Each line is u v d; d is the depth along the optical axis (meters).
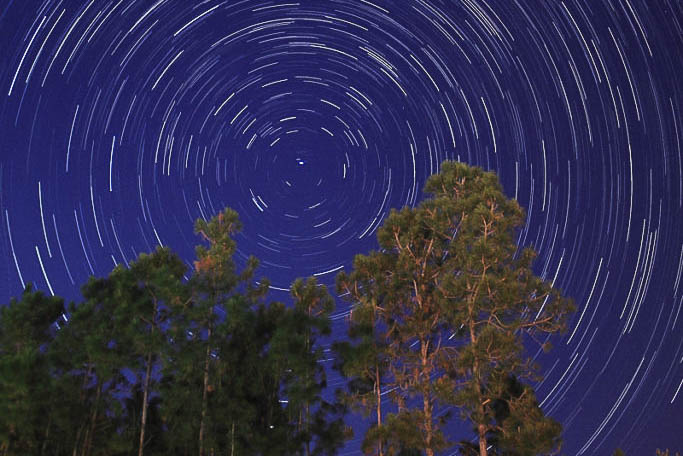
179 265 31.45
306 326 29.25
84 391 28.67
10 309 28.70
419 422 29.34
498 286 31.31
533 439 28.67
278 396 29.70
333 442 28.80
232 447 27.72
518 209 33.97
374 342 30.75
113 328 28.59
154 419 30.61
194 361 28.34
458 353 31.28
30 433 26.36
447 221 33.94
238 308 28.89
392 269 34.16
